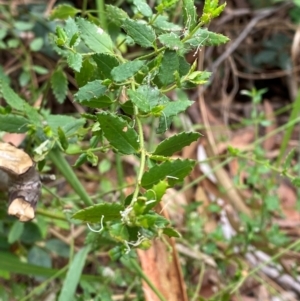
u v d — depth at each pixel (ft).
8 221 1.25
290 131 1.52
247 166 1.69
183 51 0.76
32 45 1.60
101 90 0.76
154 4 1.47
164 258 1.24
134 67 0.73
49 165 1.42
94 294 1.41
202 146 1.94
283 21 2.28
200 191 1.84
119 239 0.68
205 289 1.61
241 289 1.67
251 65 2.31
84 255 1.14
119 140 0.72
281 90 2.39
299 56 2.31
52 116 1.04
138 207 0.64
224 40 0.76
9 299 1.37
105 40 0.81
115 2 1.44
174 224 1.62
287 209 1.93
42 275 1.22
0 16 1.76
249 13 2.26
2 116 0.97
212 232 1.56
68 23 0.80
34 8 1.84
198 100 2.17
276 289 1.67
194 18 0.74
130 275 1.41
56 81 1.10
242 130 2.19
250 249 1.57
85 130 0.95
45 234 1.32
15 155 0.91
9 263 1.16
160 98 0.75
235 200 1.79
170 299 1.24
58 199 1.18
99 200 1.44
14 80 1.78
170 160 0.71
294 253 1.55
